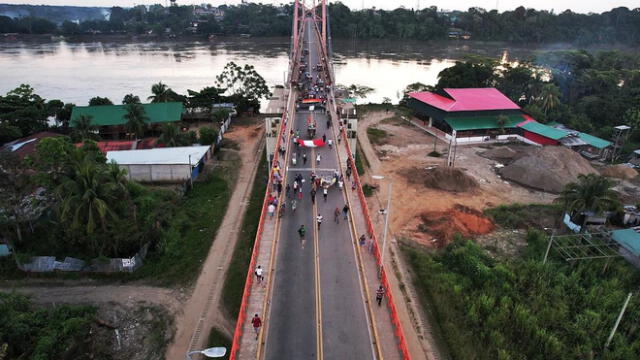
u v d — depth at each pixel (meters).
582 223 58.94
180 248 54.59
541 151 84.19
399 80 190.62
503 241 58.94
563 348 39.09
